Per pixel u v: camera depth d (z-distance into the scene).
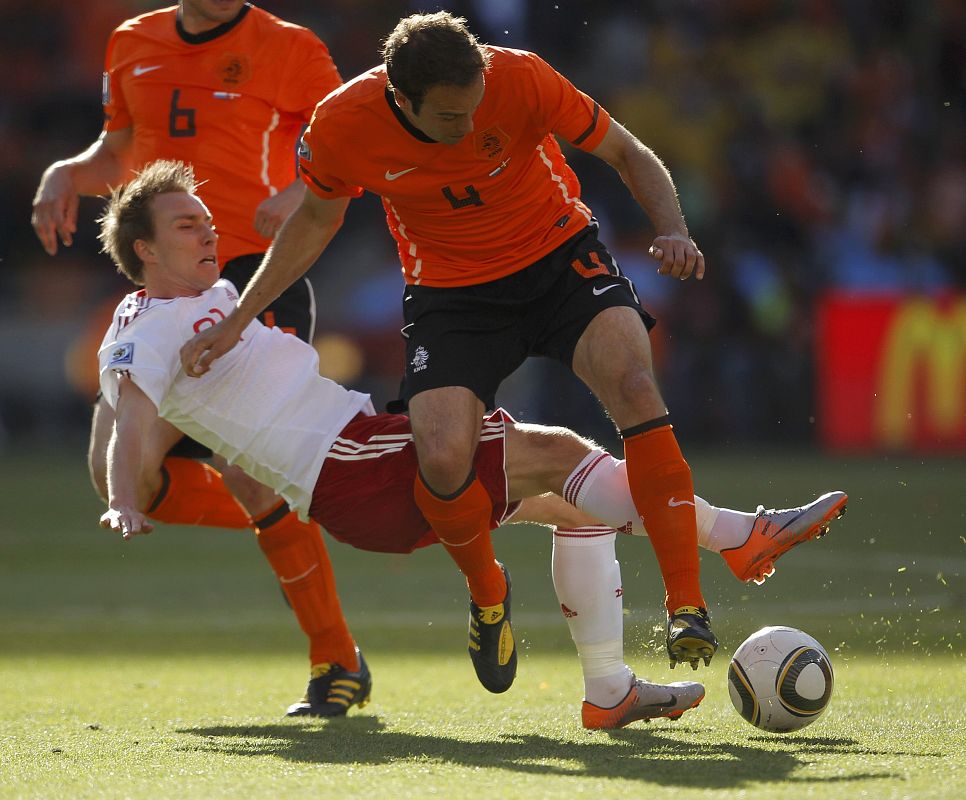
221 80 17.12
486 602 12.96
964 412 50.41
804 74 63.56
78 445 57.31
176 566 31.05
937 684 14.73
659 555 12.07
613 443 54.44
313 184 12.86
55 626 22.31
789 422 56.25
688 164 61.22
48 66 61.00
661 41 63.25
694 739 12.01
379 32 61.62
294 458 13.32
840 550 29.16
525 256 12.91
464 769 10.28
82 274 57.19
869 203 61.59
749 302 57.47
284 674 17.30
